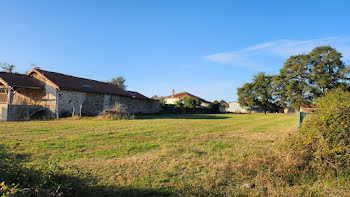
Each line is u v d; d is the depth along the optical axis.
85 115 21.00
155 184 4.48
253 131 12.30
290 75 36.31
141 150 7.31
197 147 7.75
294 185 4.35
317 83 33.12
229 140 9.16
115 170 5.24
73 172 4.98
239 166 5.45
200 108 38.53
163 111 35.66
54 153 6.65
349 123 5.32
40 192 3.45
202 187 4.32
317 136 5.44
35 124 13.47
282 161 5.32
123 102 27.11
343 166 4.89
